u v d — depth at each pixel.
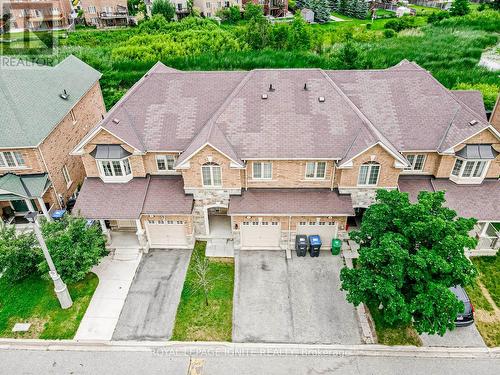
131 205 27.61
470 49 60.06
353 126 27.77
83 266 24.80
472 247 20.14
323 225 28.11
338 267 27.55
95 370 21.55
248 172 27.80
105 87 53.25
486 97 43.25
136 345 22.69
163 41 60.94
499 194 27.88
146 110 29.83
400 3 106.94
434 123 28.72
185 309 24.64
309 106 28.89
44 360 22.09
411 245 21.52
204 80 31.66
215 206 28.59
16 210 31.89
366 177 27.08
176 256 28.62
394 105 30.03
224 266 27.69
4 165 29.08
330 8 95.69
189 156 25.89
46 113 30.69
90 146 27.80
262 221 27.88
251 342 22.73
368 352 22.22
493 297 25.12
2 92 29.08
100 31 74.94
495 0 88.00
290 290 25.84
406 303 20.44
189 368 21.48
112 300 25.27
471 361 21.70
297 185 28.33
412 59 56.78
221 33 62.66
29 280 26.64
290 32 61.78
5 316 24.30
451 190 28.16
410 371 21.23
